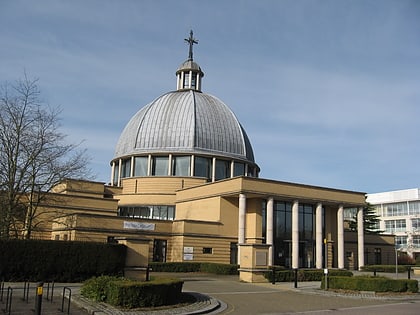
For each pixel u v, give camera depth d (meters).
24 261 26.17
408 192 110.25
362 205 53.19
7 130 32.41
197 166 57.69
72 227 39.91
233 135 62.12
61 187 49.47
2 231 31.66
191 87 67.94
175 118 60.44
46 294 21.22
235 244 47.12
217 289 27.45
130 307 18.03
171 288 19.64
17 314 16.02
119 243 28.88
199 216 49.81
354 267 57.66
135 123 63.50
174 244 45.12
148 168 58.00
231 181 45.75
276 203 48.28
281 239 47.81
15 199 33.72
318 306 21.41
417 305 22.67
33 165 33.41
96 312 16.62
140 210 55.22
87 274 27.52
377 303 23.27
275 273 33.88
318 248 49.19
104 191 56.91
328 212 52.78
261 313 18.75
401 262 75.88
